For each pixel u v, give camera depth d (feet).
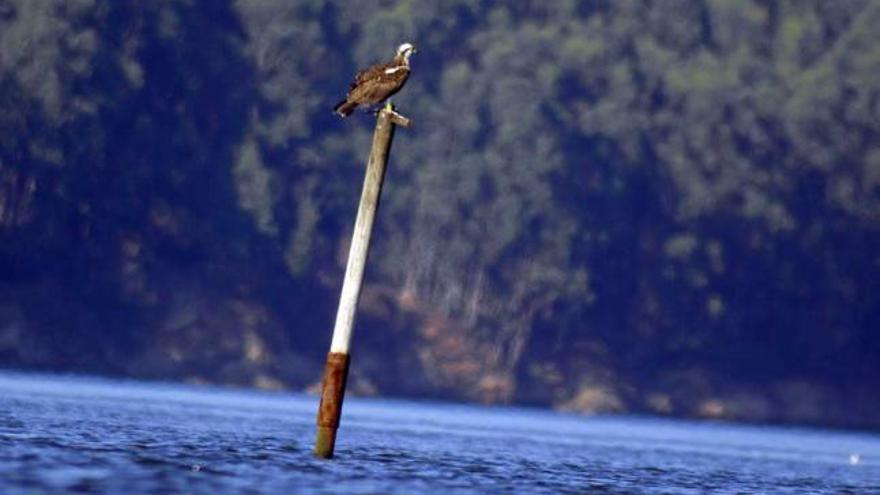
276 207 392.06
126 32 370.94
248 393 342.03
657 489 144.97
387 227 406.62
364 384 381.60
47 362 354.13
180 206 382.22
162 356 366.63
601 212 418.10
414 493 118.01
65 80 354.33
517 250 408.46
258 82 396.98
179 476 116.98
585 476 152.35
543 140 410.52
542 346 408.67
